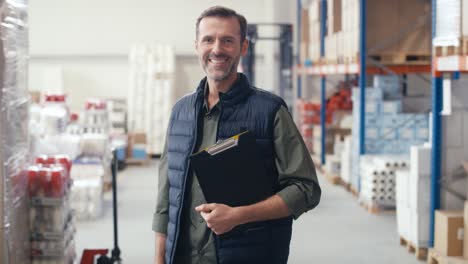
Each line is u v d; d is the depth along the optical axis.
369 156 9.80
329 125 13.83
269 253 2.88
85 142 10.12
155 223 3.16
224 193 2.77
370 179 9.39
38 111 9.61
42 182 4.70
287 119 2.90
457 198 6.89
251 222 2.85
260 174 2.79
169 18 17.66
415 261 7.01
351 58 10.46
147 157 15.62
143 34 17.66
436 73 6.80
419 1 9.75
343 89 14.66
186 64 17.77
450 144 6.87
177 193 2.96
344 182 11.79
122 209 9.93
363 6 9.65
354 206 10.02
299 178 2.84
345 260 7.09
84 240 7.96
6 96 4.02
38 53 17.50
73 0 17.47
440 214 6.61
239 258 2.86
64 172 4.92
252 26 14.59
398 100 10.28
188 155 2.94
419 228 7.03
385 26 9.77
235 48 2.83
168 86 16.56
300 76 17.91
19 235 4.39
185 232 2.94
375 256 7.24
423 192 7.00
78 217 9.06
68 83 17.59
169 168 3.04
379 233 8.31
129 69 17.61
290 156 2.87
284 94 15.12
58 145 9.01
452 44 6.02
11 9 4.12
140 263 6.98
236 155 2.77
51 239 4.77
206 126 2.96
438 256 6.46
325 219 9.12
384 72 10.49
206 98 2.99
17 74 4.34
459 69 5.96
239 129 2.89
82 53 17.58
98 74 17.66
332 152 14.07
